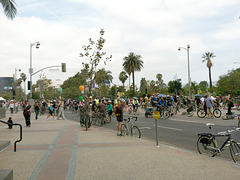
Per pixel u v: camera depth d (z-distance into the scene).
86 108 13.58
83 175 4.79
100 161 5.84
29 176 4.75
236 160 5.87
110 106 16.83
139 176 4.68
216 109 17.56
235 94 46.81
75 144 8.20
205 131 11.14
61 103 20.31
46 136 10.28
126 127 10.14
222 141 8.52
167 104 19.38
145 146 7.67
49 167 5.38
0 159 6.18
